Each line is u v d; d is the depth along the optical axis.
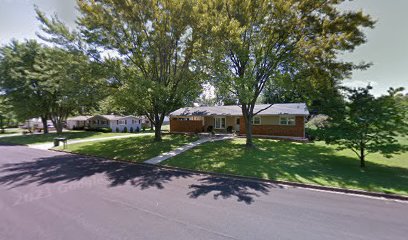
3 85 23.75
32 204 5.20
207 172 8.23
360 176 7.24
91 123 37.19
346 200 5.38
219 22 10.74
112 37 13.42
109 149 14.02
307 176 7.30
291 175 7.44
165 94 12.79
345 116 8.69
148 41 14.20
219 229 3.93
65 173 8.36
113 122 33.03
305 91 12.60
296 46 11.70
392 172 7.77
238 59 12.59
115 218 4.40
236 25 10.54
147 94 12.34
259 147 13.73
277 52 12.45
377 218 4.38
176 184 6.85
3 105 28.06
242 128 21.31
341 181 6.70
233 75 11.73
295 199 5.47
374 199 5.46
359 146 8.52
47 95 24.97
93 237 3.67
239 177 7.61
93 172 8.52
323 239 3.60
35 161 10.96
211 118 25.95
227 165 9.00
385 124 7.73
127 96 12.60
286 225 4.09
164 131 27.91
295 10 11.02
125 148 14.16
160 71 14.89
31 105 25.00
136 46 14.38
